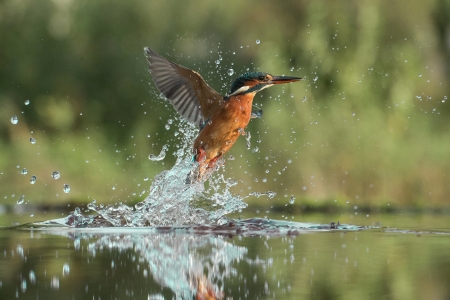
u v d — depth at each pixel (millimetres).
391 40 18375
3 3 21656
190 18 21625
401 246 6023
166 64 8414
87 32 21672
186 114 8789
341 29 17859
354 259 5305
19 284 4406
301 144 15938
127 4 21641
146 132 19641
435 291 4133
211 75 21000
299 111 16719
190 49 21453
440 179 14883
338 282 4449
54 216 10141
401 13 18766
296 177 15289
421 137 16484
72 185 17219
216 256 5488
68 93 21297
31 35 21594
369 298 3955
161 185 8781
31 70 21375
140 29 21750
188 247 6027
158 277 4637
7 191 16203
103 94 21219
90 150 19047
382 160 15109
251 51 20844
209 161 8680
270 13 20594
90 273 4758
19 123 20109
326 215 10461
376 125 15961
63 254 5562
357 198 14602
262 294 4125
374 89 17297
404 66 17656
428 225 8297
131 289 4277
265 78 8703
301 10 20156
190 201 9508
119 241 6477
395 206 12742
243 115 8594
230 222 8422
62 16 22000
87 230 7680
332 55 17656
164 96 8695
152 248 5941
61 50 21625
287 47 18891
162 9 21719
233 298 4016
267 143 16312
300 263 5137
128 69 21234
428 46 19562
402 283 4379
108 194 16406
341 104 16594
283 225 8195
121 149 19578
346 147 15438
